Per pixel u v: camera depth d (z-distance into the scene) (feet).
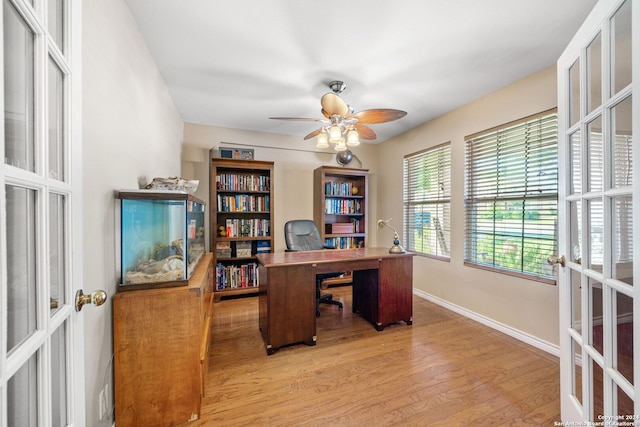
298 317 7.11
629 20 2.89
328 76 7.36
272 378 5.78
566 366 4.25
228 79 7.55
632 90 2.58
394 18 5.10
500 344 7.23
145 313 4.22
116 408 4.10
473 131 8.97
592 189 3.60
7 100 1.88
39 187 2.08
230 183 11.64
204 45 5.98
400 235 12.84
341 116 7.23
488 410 4.84
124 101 4.62
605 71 3.16
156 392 4.30
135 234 4.41
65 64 2.47
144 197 4.28
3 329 1.67
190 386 4.47
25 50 2.01
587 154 3.68
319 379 5.74
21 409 2.00
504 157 8.05
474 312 8.91
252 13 5.01
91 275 3.46
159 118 7.08
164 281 4.49
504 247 8.06
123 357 4.13
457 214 9.57
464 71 7.07
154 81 6.55
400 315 8.45
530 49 6.09
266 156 12.90
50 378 2.21
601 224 3.39
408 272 8.59
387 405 4.96
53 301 2.38
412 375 5.87
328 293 11.96
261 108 9.76
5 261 1.71
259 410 4.83
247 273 11.68
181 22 5.24
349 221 14.56
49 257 2.22
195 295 4.46
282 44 5.95
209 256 7.79
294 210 13.41
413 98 8.78
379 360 6.48
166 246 4.54
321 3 4.75
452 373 5.94
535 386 5.50
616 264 3.07
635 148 2.54
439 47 6.03
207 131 11.66
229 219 11.73
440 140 10.39
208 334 5.86
